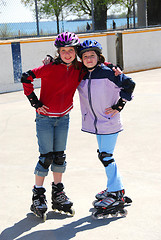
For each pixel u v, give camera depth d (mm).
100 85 3133
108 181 3273
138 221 3143
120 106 3162
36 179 3355
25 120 7043
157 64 14195
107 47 13266
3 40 10977
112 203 3215
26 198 3736
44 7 11438
